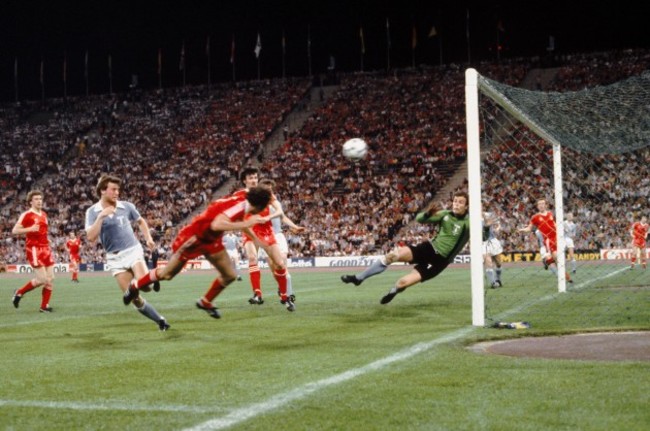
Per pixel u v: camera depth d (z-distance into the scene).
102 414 4.49
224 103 50.94
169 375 5.76
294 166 41.94
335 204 38.34
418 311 10.55
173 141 47.72
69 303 14.66
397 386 5.11
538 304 11.23
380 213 37.00
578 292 13.54
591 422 4.04
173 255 8.20
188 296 15.62
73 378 5.71
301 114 48.28
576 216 28.94
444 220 9.32
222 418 4.32
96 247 39.12
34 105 55.78
